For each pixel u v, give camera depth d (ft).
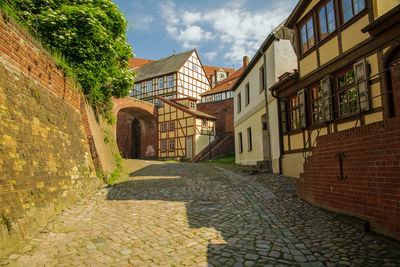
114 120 53.31
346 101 25.49
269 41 41.52
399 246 12.76
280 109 38.86
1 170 13.20
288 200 23.75
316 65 29.91
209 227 17.56
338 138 18.08
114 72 39.68
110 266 11.63
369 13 22.22
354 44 24.06
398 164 13.25
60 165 21.67
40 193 17.11
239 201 25.21
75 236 15.24
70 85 27.84
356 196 16.25
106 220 18.71
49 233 15.35
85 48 33.01
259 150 48.49
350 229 15.52
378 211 14.49
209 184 34.81
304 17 32.09
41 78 20.94
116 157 49.88
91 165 31.76
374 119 21.76
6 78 15.71
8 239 12.27
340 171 17.84
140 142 128.98
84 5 34.14
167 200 25.93
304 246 13.88
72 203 22.74
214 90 134.92
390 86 20.29
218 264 11.99
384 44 20.61
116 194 28.22
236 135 65.87
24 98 17.54
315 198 21.08
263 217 19.58
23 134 16.33
